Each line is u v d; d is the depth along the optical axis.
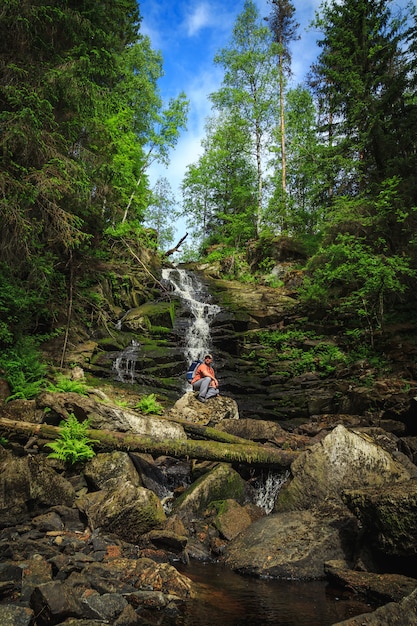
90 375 12.87
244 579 4.51
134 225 21.55
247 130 32.19
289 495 6.06
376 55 19.72
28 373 10.44
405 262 13.97
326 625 3.48
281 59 32.75
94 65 12.45
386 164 16.64
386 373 12.63
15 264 11.90
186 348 15.79
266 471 7.37
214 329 17.78
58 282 14.88
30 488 5.30
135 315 16.89
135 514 5.27
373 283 13.77
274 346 16.48
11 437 6.56
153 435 7.00
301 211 28.42
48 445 6.29
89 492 6.09
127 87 22.97
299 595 4.12
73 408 7.37
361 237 15.81
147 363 14.30
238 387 13.97
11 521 5.02
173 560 4.91
